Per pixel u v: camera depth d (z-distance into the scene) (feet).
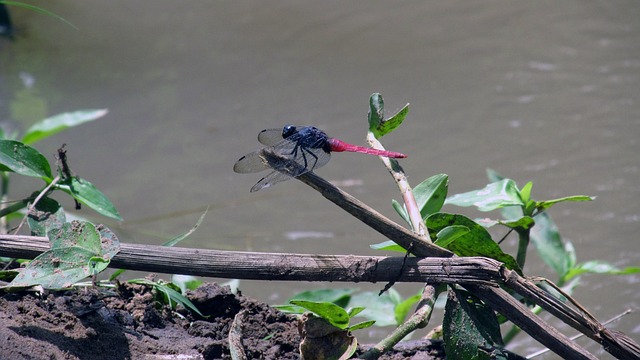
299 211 37.42
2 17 53.52
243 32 53.78
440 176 18.38
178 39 53.06
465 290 15.81
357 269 15.24
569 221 34.78
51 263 14.56
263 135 24.71
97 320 15.80
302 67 49.47
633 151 39.63
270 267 15.12
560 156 39.45
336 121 43.29
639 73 46.62
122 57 50.85
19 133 41.11
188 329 16.74
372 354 14.76
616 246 33.01
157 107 45.47
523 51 50.06
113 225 35.58
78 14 56.03
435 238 17.10
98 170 39.88
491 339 15.26
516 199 18.62
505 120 43.11
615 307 29.99
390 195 37.27
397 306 21.34
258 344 16.20
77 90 46.65
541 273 31.99
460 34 52.39
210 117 44.57
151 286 17.88
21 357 13.65
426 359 16.16
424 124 43.11
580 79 46.44
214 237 35.09
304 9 56.29
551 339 14.71
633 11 53.78
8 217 25.80
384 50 51.03
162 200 37.60
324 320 15.05
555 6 55.21
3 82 46.96
